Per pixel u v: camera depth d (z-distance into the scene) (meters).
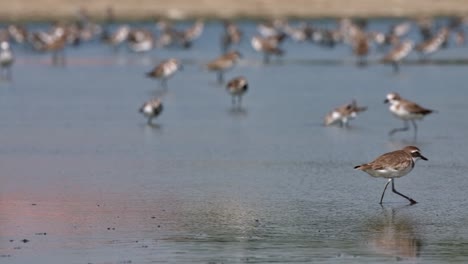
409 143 27.39
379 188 21.56
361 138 28.38
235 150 26.41
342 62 54.44
